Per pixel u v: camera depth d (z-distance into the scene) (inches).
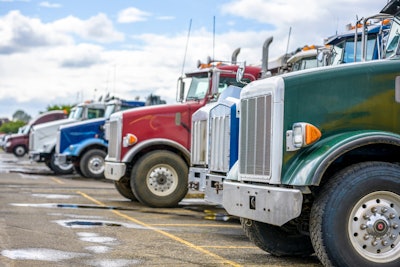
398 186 236.4
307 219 269.7
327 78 254.1
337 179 238.4
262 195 255.6
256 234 287.6
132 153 511.2
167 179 502.6
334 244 232.7
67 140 820.6
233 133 361.4
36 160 927.0
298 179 238.4
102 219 409.4
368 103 254.2
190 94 533.0
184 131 518.9
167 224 395.5
